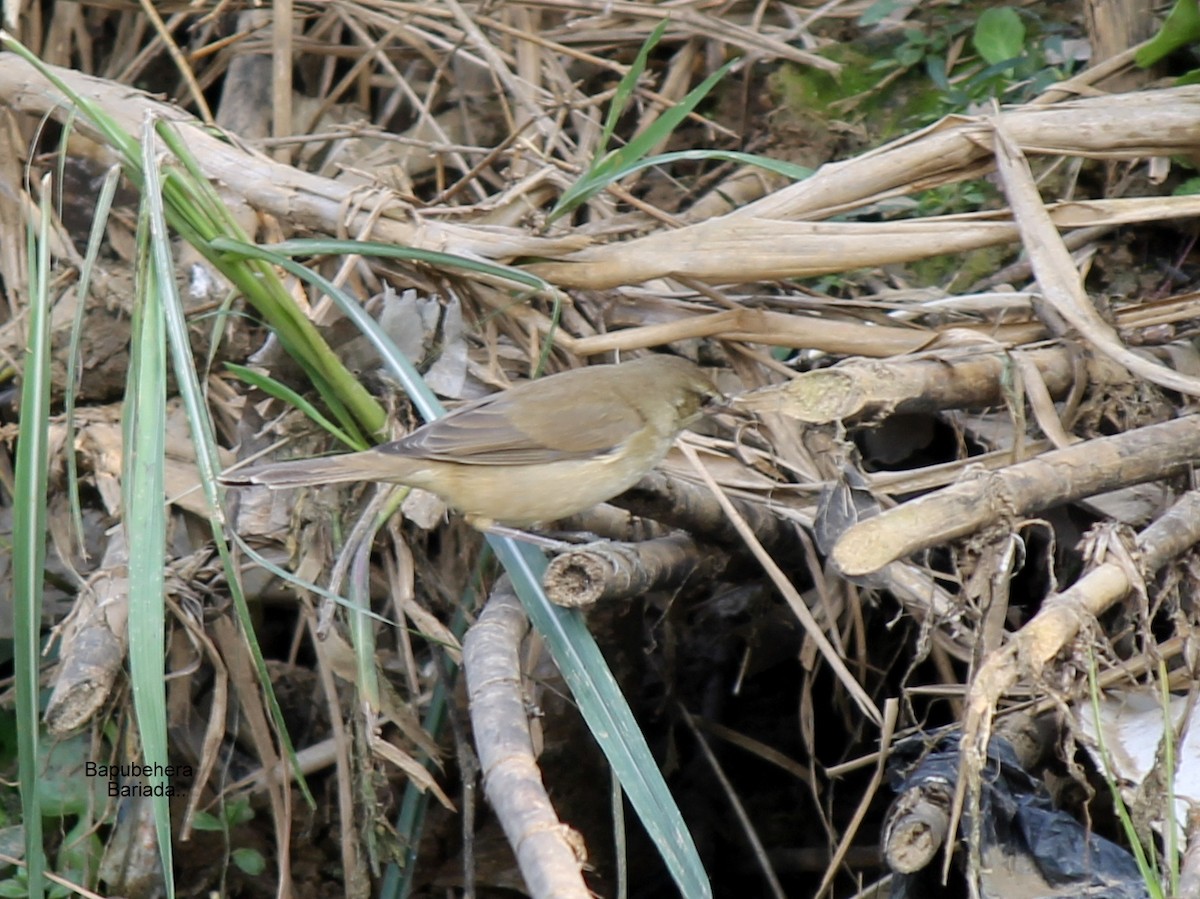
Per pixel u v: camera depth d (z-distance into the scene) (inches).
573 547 303.1
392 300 347.3
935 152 350.9
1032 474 273.3
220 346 379.9
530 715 279.6
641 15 504.1
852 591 346.0
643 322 370.3
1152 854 245.9
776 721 450.0
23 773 259.6
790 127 476.7
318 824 417.4
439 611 384.5
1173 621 287.6
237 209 383.2
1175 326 351.6
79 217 437.4
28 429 268.8
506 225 379.2
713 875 453.7
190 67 486.6
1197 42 422.0
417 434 305.1
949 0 496.1
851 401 299.7
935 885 282.8
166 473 376.2
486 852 418.0
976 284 415.2
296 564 347.9
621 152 352.8
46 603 433.7
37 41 499.8
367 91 506.3
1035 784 283.3
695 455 331.6
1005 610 267.3
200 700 418.0
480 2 510.0
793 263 344.5
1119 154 351.3
